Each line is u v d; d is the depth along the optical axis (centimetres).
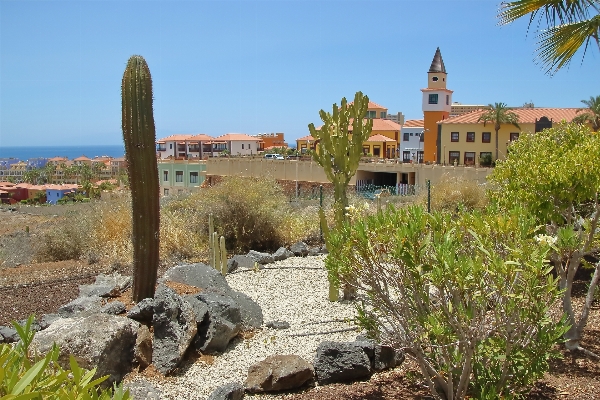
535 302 350
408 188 2423
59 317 640
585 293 741
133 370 524
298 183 3303
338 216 755
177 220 1261
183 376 521
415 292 398
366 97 766
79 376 192
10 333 601
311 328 657
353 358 502
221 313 593
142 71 620
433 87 4866
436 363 427
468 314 351
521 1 722
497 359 399
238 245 1300
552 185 495
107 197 1389
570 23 716
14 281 914
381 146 5556
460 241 405
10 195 6756
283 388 485
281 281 914
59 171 10956
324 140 770
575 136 611
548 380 454
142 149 621
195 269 732
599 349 522
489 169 2820
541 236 359
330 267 447
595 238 521
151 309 565
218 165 3806
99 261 1098
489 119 4147
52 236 1231
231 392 458
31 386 183
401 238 373
